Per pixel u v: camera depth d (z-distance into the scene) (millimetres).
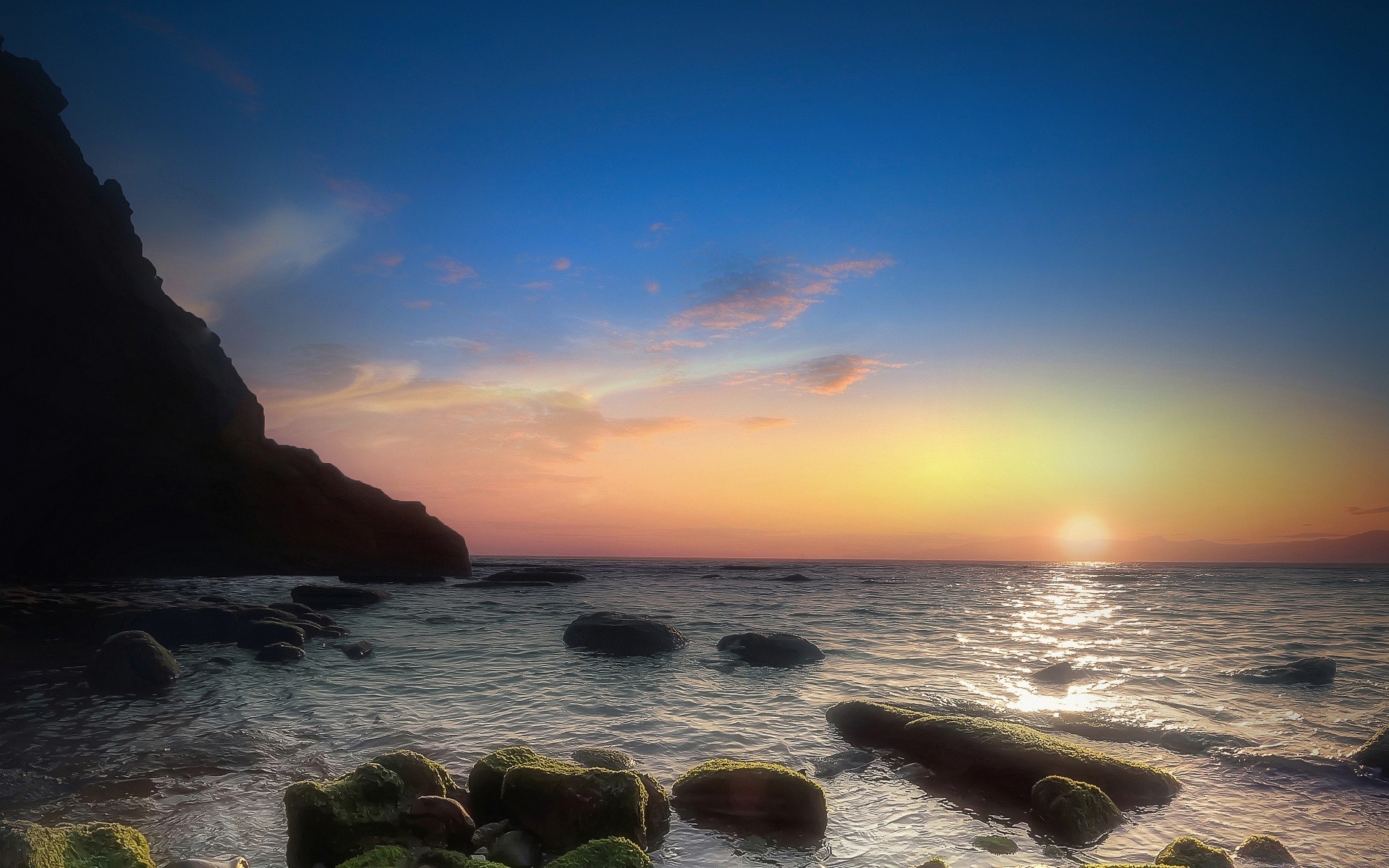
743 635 15383
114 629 15750
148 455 38000
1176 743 8695
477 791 6285
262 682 11883
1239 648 16375
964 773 7496
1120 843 5922
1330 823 6324
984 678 12750
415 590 35750
